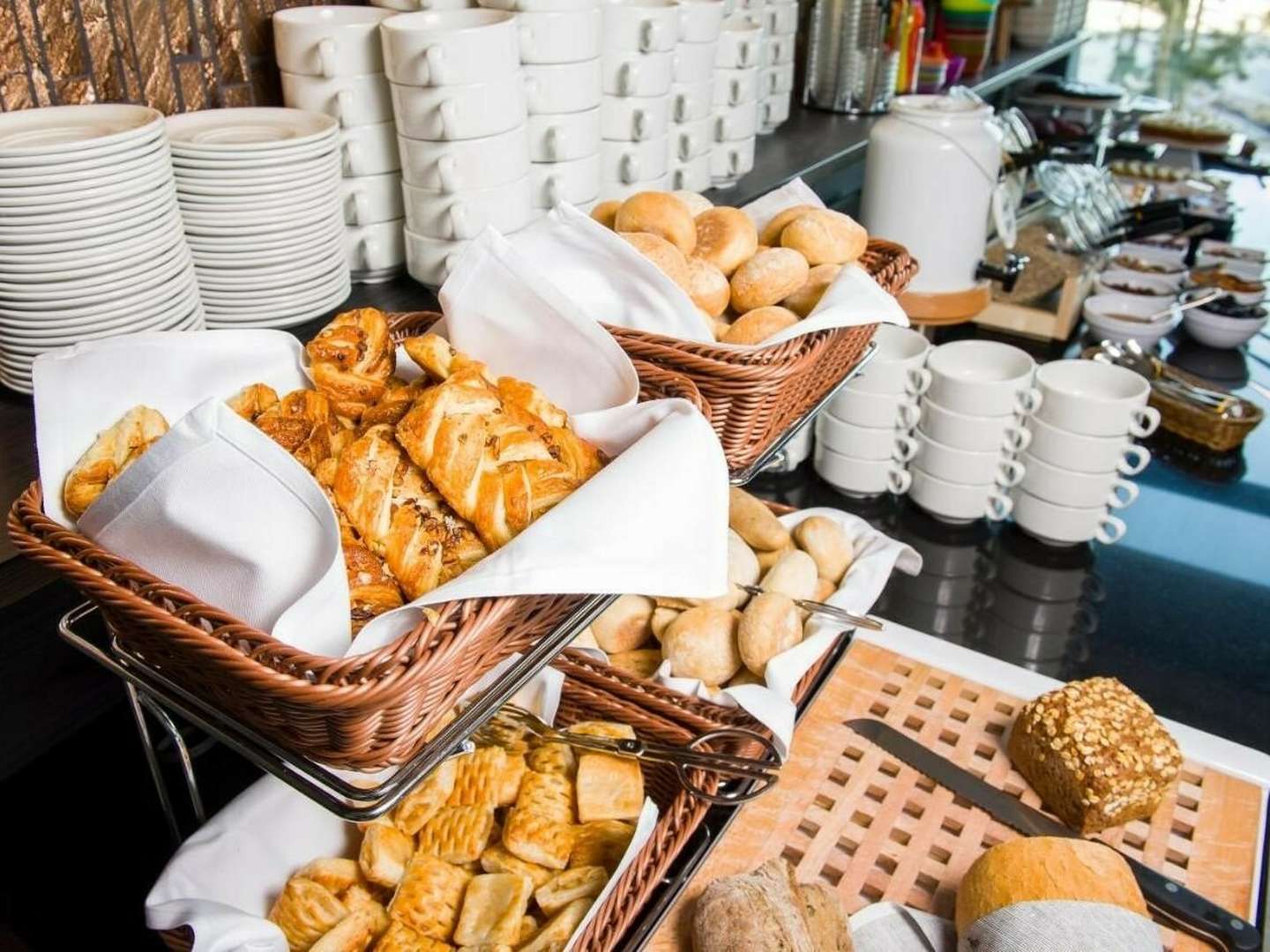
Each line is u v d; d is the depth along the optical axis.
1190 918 0.68
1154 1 2.74
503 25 0.89
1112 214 1.78
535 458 0.54
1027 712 0.81
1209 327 1.67
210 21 1.00
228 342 0.59
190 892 0.62
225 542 0.45
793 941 0.60
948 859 0.74
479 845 0.65
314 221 0.88
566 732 0.71
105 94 0.93
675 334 0.71
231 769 0.87
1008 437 1.14
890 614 1.05
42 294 0.71
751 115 1.33
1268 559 1.15
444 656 0.42
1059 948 0.61
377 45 0.93
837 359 0.84
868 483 1.23
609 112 1.11
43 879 0.78
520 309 0.64
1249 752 0.83
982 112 1.39
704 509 0.54
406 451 0.54
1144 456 1.09
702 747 0.72
